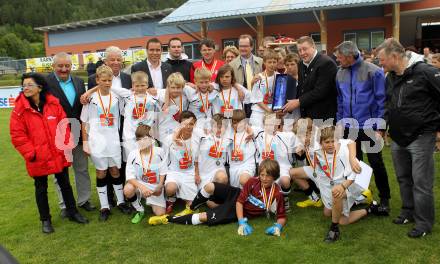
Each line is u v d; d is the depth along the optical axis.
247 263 3.48
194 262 3.54
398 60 3.64
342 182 4.06
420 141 3.69
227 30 21.86
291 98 5.15
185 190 4.74
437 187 5.14
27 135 4.17
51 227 4.39
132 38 26.38
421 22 20.58
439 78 3.52
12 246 4.07
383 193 4.41
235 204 4.44
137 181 4.59
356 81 4.32
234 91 5.25
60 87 4.59
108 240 4.10
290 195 5.26
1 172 7.35
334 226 3.88
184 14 20.11
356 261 3.44
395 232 3.95
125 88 5.00
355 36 19.17
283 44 9.20
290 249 3.70
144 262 3.60
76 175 4.98
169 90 4.94
